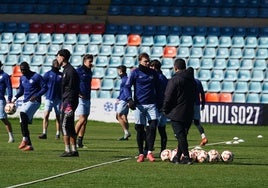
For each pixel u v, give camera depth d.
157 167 18.23
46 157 20.64
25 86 23.34
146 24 50.31
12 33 50.00
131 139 30.44
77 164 18.70
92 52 48.31
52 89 29.72
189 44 47.88
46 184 14.55
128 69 47.09
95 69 46.53
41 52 48.81
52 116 42.72
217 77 45.38
